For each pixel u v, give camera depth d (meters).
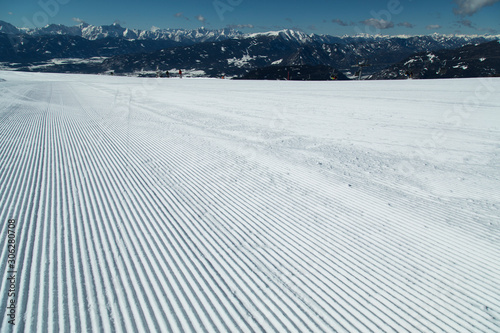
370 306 3.64
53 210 5.67
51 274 3.91
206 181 7.42
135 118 16.05
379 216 5.80
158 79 57.56
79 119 15.59
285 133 12.61
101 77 64.88
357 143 11.05
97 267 4.11
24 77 59.12
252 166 8.58
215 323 3.29
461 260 4.51
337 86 31.97
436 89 24.25
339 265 4.36
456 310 3.60
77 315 3.29
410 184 7.40
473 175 7.96
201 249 4.65
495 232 5.25
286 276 4.11
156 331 3.14
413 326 3.36
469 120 13.94
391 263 4.43
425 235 5.17
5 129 12.33
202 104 21.70
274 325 3.30
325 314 3.49
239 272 4.15
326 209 6.07
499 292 3.88
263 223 5.49
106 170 8.02
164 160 8.99
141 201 6.24
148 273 4.04
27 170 7.75
